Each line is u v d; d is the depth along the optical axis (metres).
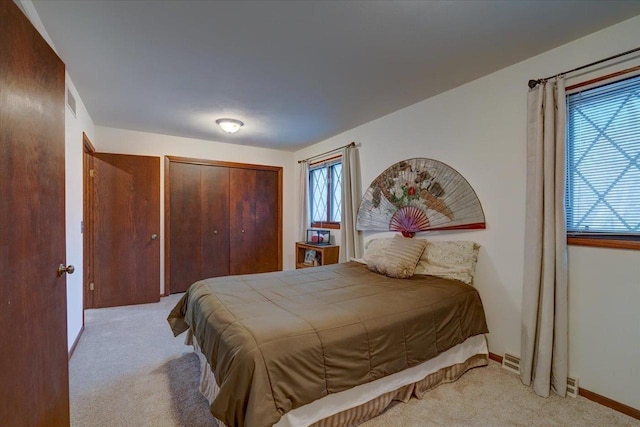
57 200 1.42
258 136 4.23
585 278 1.86
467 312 2.14
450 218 2.62
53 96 1.38
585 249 1.86
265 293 2.07
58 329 1.41
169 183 4.19
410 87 2.60
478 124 2.44
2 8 1.01
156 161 3.89
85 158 3.49
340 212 4.17
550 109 1.92
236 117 3.40
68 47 1.96
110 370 2.18
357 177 3.72
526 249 2.04
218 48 1.98
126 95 2.76
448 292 2.12
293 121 3.54
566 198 1.99
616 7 1.59
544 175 1.94
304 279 2.49
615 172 1.79
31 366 1.17
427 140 2.86
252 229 4.89
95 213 3.58
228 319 1.57
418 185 2.90
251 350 1.29
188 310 2.23
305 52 2.03
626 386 1.71
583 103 1.92
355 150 3.73
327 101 2.92
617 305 1.74
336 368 1.44
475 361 2.22
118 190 3.69
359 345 1.54
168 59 2.13
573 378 1.88
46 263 1.30
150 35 1.83
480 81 2.42
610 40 1.76
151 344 2.62
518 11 1.62
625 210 1.76
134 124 3.67
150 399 1.84
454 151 2.62
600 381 1.80
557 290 1.88
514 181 2.21
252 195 4.89
